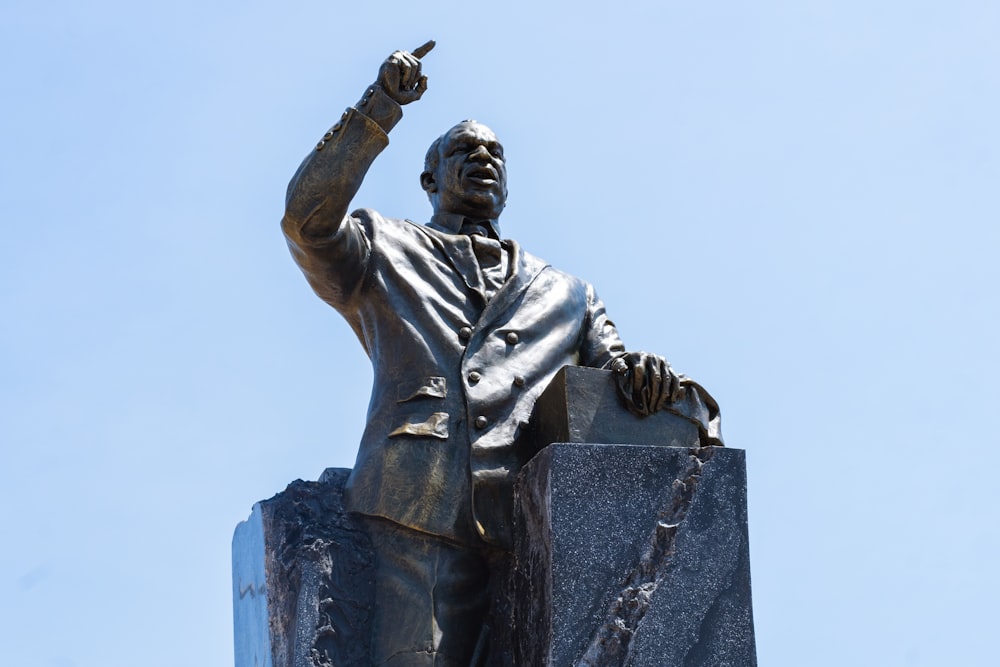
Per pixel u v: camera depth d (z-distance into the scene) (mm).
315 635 9891
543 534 9711
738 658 9586
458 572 10070
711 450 9953
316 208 10289
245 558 11000
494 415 10352
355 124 10359
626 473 9797
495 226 11328
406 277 10719
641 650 9484
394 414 10398
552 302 10922
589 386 10109
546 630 9484
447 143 11383
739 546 9805
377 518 10164
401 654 9891
